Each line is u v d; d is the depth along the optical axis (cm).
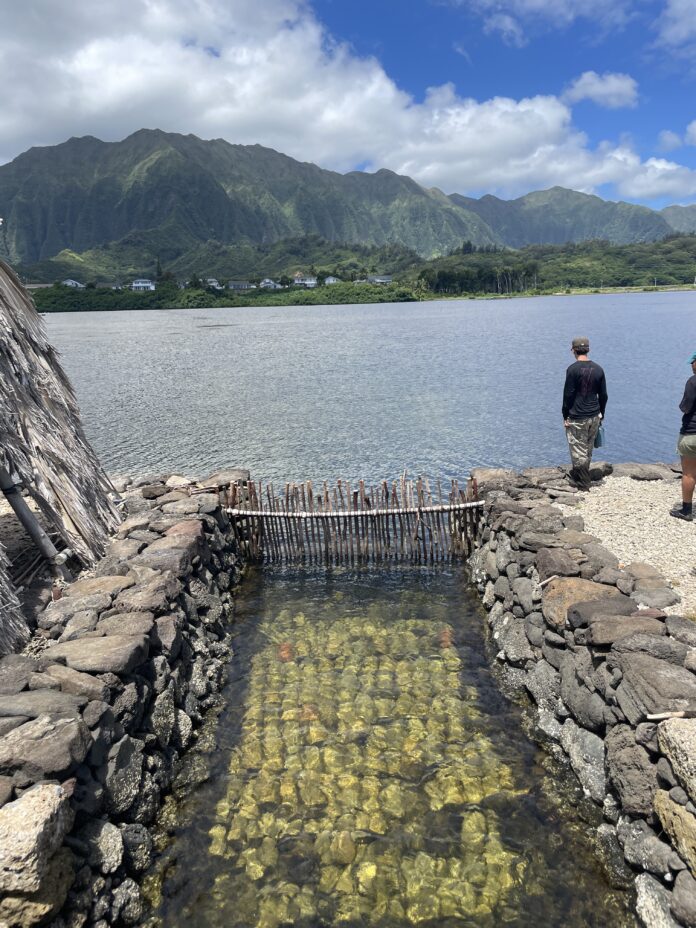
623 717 661
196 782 750
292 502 1502
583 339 1339
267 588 1328
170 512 1353
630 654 688
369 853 638
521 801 697
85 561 1117
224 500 1520
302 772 755
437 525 1411
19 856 467
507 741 800
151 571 1037
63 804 527
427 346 6950
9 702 646
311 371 5197
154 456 2614
